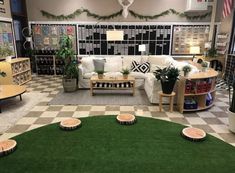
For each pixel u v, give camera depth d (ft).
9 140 4.91
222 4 21.86
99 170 3.91
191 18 23.61
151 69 19.20
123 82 15.89
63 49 17.48
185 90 12.28
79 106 13.64
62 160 4.22
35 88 18.21
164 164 4.11
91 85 15.69
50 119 11.53
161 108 12.87
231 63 20.16
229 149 4.68
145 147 4.75
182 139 5.13
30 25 23.91
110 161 4.20
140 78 17.84
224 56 21.61
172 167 4.02
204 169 3.97
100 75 15.84
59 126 5.77
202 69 14.10
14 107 13.26
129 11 23.40
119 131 5.53
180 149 4.67
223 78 21.44
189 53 24.39
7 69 17.20
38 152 4.51
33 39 24.23
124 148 4.69
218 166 4.07
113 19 23.68
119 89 17.46
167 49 24.36
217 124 11.09
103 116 6.53
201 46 24.31
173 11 23.43
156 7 23.34
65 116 11.96
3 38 18.66
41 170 3.92
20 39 23.17
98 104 14.01
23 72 19.71
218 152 4.56
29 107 13.28
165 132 5.50
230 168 4.01
